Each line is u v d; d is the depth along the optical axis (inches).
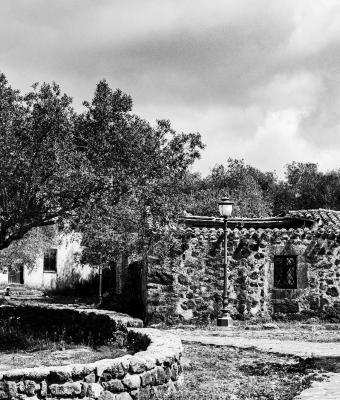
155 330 489.4
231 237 865.5
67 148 561.9
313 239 869.2
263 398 339.3
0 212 581.3
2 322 746.2
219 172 2054.6
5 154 552.4
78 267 1689.2
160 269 850.8
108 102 585.6
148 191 587.5
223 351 547.5
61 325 703.1
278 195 2172.7
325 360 471.2
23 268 1620.3
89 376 308.7
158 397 335.3
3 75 577.0
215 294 851.4
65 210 584.1
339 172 2121.1
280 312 858.8
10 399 296.7
